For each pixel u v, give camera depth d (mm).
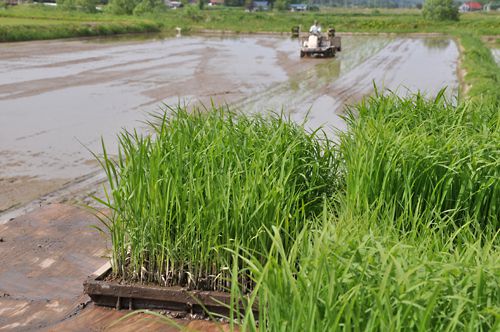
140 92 14883
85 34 38562
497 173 4449
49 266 5027
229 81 17359
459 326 2502
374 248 2861
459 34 44938
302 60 25062
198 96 14406
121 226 4441
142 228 4266
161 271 4242
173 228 4293
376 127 5141
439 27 55688
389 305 2383
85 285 4246
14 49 27172
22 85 15578
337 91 15945
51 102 13203
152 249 4254
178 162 4297
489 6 163625
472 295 2643
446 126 5598
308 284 2719
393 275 2729
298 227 4117
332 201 4691
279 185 4133
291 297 2691
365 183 4305
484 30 47969
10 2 80062
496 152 4617
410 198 4180
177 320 4090
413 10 148625
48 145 9312
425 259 2891
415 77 19188
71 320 4160
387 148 4520
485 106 6414
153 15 62906
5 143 9375
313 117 12211
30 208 6520
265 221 4062
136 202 4262
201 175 4367
